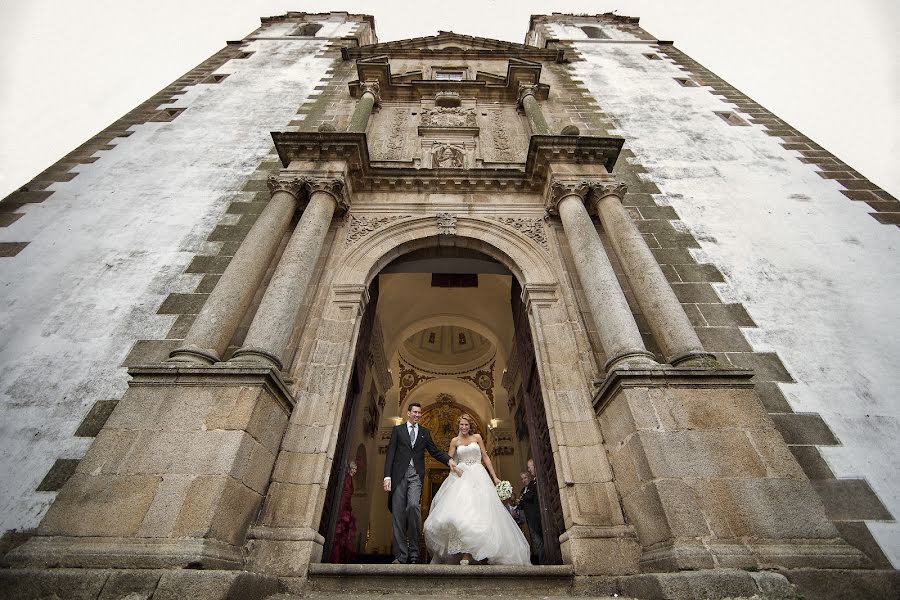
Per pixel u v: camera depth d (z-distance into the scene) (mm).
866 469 5078
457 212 8344
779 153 10359
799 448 5262
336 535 6809
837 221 8359
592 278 6398
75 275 7055
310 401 5578
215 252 7527
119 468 3984
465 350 20562
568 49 16641
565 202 7668
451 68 14641
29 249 7410
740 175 9609
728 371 4766
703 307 6844
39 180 8797
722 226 8289
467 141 10641
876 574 3520
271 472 4840
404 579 4191
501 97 12477
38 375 5781
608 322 5816
